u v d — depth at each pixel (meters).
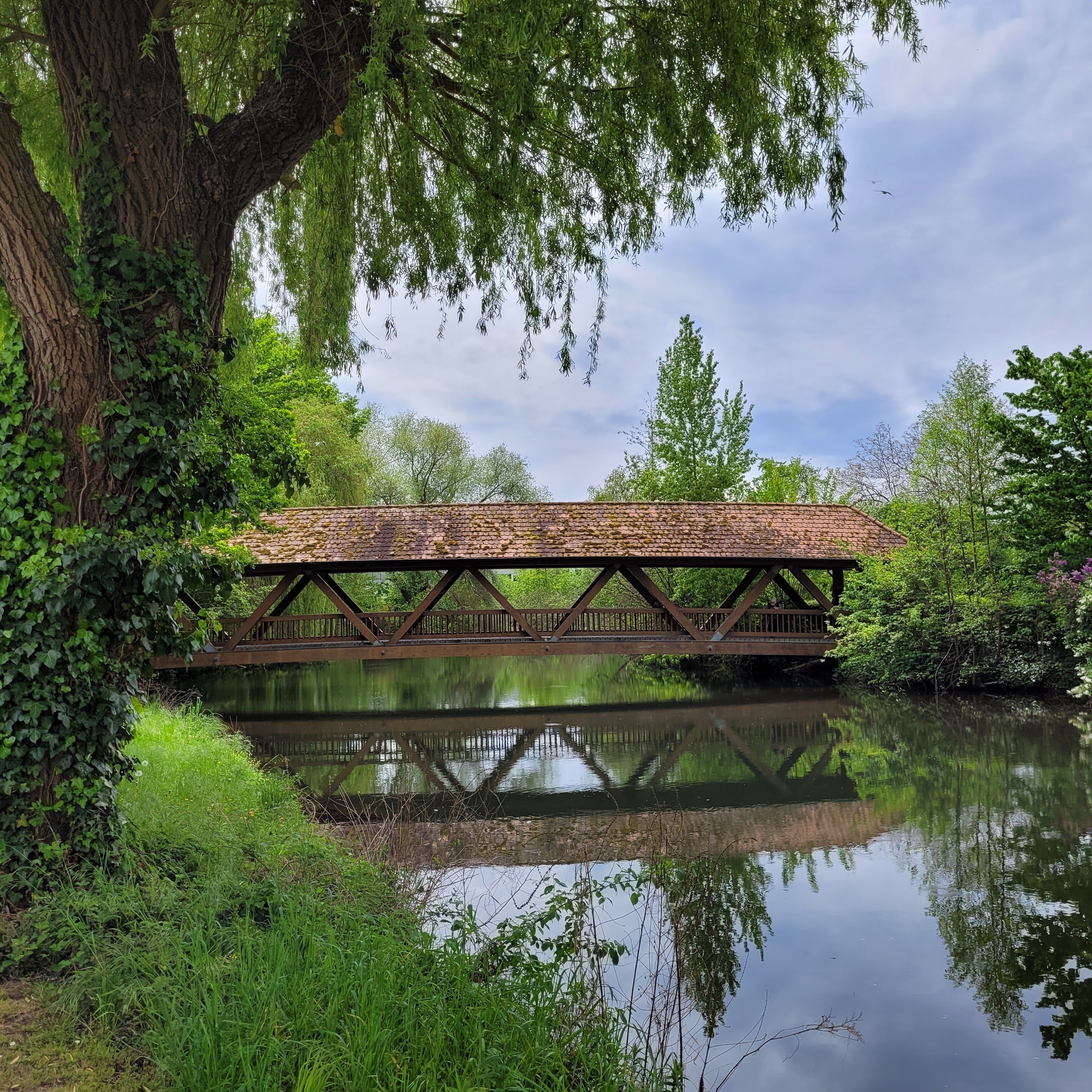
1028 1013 4.31
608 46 5.36
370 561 16.95
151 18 4.13
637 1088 3.24
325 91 4.50
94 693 4.02
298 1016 2.95
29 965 3.38
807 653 18.27
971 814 8.02
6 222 3.88
